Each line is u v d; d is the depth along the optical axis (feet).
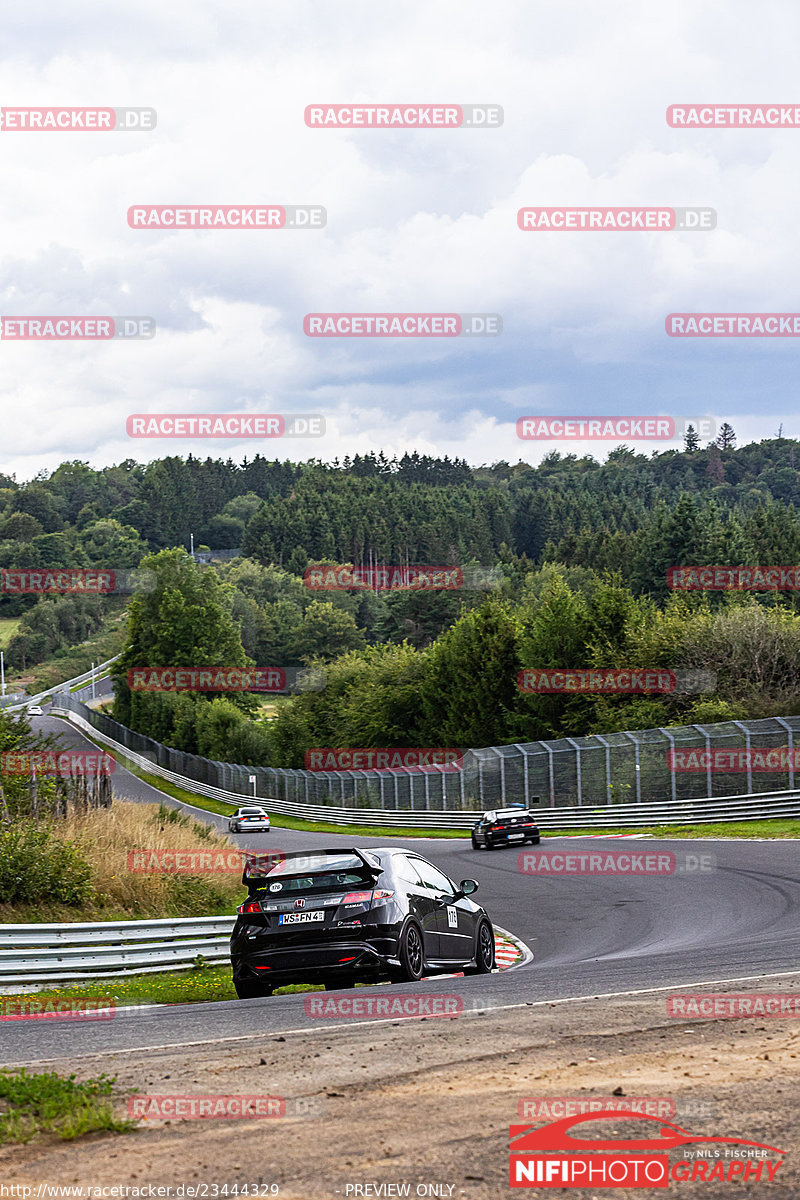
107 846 83.66
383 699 308.40
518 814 147.33
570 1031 28.50
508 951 66.28
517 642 260.42
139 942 61.11
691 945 53.78
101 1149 19.60
